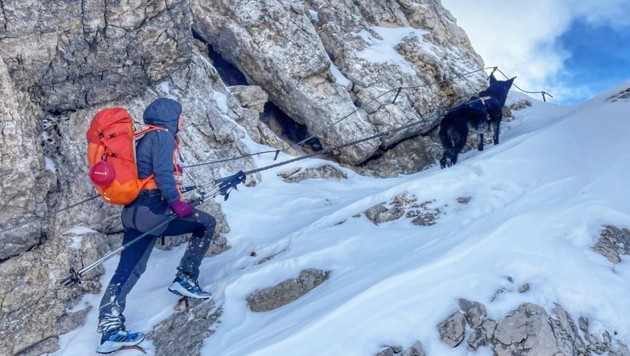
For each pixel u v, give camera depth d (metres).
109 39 5.90
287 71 8.29
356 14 10.11
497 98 8.30
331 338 3.61
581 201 4.97
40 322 4.87
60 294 5.07
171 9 6.30
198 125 7.25
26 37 5.34
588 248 4.45
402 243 4.89
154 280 5.51
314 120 8.45
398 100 8.86
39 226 5.21
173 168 4.31
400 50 9.73
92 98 6.25
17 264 5.05
